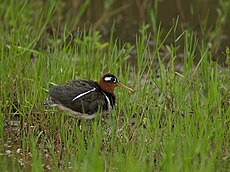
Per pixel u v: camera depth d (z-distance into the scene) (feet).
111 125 46.75
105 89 46.01
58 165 42.65
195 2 76.02
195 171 38.55
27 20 65.57
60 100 44.11
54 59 51.67
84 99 44.37
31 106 46.93
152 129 44.01
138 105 47.88
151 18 70.08
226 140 43.75
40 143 45.75
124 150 42.68
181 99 47.47
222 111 47.67
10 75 49.80
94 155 38.68
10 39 53.88
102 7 76.33
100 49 59.62
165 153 40.11
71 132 45.21
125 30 70.79
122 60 53.26
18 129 47.70
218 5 75.66
